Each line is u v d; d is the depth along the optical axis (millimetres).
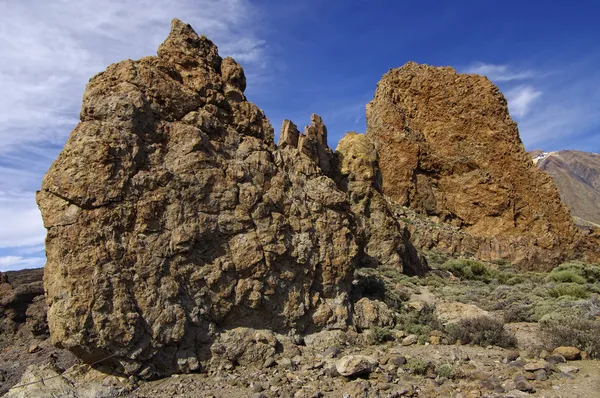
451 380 10023
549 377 9883
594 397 8734
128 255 10422
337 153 25734
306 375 10453
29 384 9547
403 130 42625
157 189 11227
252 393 9484
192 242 11344
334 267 13859
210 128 13211
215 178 12242
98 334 9633
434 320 14812
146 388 9703
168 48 14102
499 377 10023
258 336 11508
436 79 45094
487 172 41906
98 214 10250
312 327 12945
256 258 12125
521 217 40719
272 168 13922
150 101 12125
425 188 41719
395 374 10383
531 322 15883
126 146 10961
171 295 10695
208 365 10797
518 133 44125
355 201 24922
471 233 40469
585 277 32125
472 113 43594
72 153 10445
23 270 30078
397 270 23594
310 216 14094
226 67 14984
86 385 9641
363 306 14359
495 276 29922
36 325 18406
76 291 9703
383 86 45281
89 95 11469
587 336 11852
